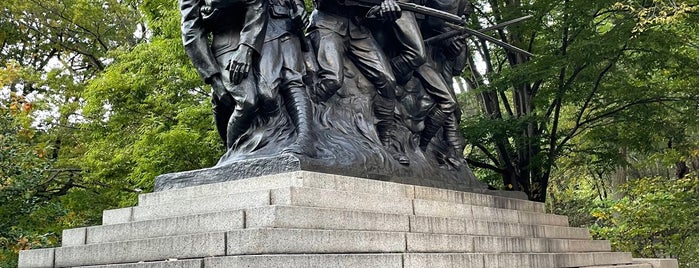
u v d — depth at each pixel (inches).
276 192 280.4
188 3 353.4
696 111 697.6
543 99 700.0
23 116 661.3
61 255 303.4
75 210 783.1
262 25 346.3
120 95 734.5
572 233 454.6
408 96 416.5
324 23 385.1
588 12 662.5
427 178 394.9
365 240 274.8
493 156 768.9
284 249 249.9
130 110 738.8
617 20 663.8
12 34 983.0
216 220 274.4
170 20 667.4
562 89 682.8
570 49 657.0
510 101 944.3
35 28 981.8
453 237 317.4
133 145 706.2
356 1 391.5
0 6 920.9
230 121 347.9
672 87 711.7
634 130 721.0
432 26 440.1
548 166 712.4
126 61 758.5
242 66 338.6
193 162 676.7
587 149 749.3
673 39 648.4
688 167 941.8
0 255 575.2
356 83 389.1
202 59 349.7
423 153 418.3
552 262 376.8
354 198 299.4
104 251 289.7
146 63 726.5
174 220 287.9
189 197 319.9
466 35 450.9
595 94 721.6
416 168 389.1
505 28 697.6
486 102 753.6
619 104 714.8
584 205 1041.5
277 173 310.5
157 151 669.9
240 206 287.4
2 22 964.6
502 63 748.6
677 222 756.0
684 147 745.0
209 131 666.2
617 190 888.3
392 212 315.0
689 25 674.2
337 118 369.7
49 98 865.5
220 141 658.8
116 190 769.6
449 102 425.1
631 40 642.2
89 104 743.1
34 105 722.2
